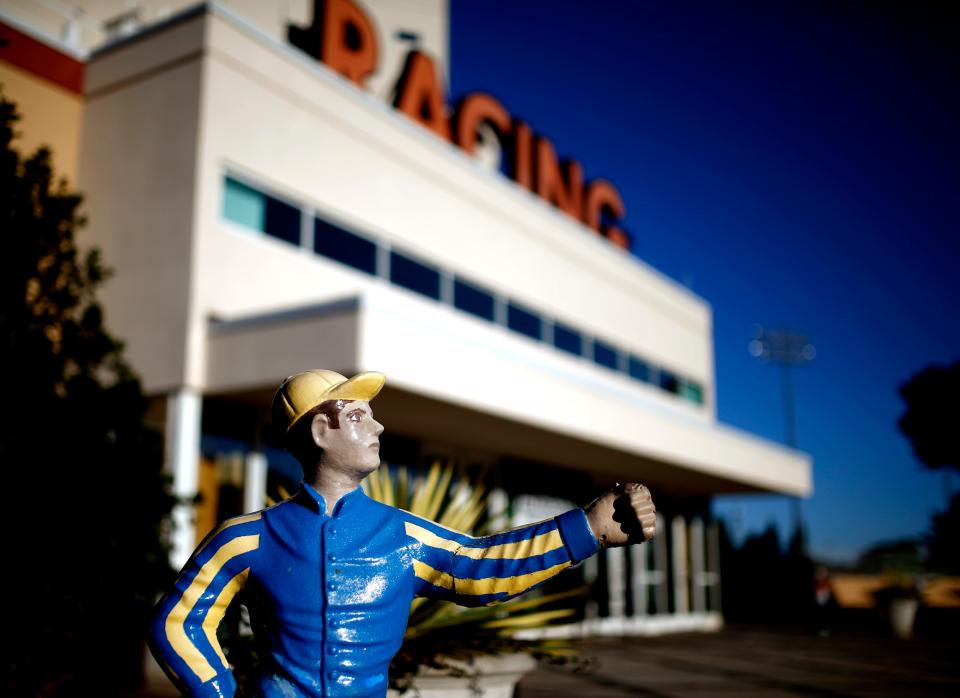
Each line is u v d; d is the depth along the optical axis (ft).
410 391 31.22
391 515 7.09
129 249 34.78
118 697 21.81
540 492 51.16
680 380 71.31
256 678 6.72
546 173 58.95
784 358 97.19
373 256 41.98
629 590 60.64
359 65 46.06
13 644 15.16
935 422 60.59
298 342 30.35
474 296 48.60
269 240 36.58
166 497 17.90
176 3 51.49
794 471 65.82
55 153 36.17
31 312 16.79
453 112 54.39
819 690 31.22
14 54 35.17
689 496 70.85
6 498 15.39
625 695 29.12
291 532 6.79
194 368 32.27
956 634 63.93
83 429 16.63
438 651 12.12
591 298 59.31
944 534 58.44
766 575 88.74
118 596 16.25
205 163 34.01
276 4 56.54
